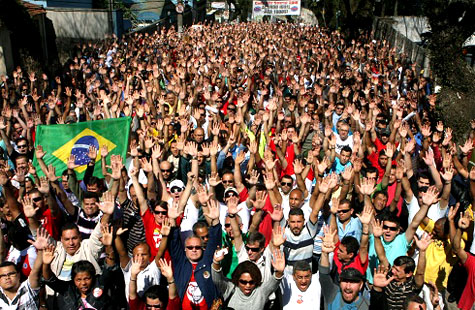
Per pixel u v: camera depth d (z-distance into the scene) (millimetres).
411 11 37188
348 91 13023
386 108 12477
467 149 8523
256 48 22078
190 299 5344
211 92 12719
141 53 21109
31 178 7902
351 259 5836
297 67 18469
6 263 5152
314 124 10133
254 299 5289
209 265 5445
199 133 8836
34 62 19500
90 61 18375
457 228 6285
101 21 27281
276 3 49094
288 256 6012
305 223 6121
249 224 6785
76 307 5316
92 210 6395
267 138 9539
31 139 9789
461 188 8094
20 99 11602
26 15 20484
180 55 20688
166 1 42594
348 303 5371
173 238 5555
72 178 7234
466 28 16750
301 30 36281
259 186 6906
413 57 24109
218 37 26953
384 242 6191
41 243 5234
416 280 5535
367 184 6488
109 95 12312
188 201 6918
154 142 8711
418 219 6074
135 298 5285
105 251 5691
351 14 36688
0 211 6883
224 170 7551
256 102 12375
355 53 21781
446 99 14750
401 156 8773
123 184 6738
